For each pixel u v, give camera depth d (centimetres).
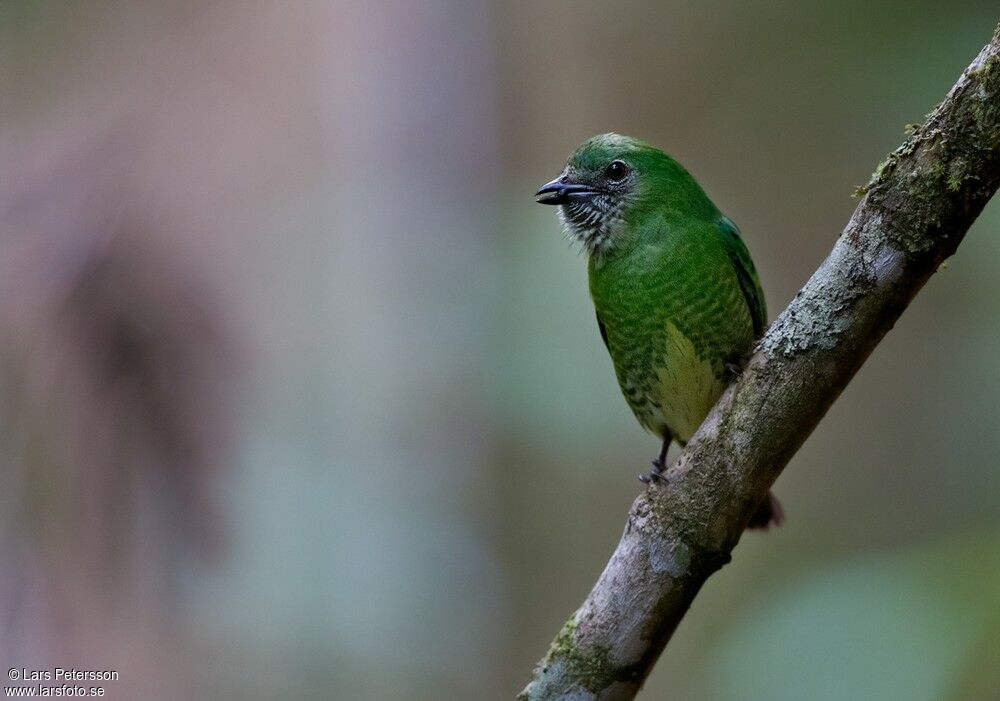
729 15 1455
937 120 557
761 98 1451
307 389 1109
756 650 954
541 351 1166
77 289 947
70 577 916
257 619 1039
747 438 607
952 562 932
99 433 928
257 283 1055
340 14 1141
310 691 1073
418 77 1192
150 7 1067
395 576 1113
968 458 1285
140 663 941
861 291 577
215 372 995
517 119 1312
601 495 1273
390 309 1148
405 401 1143
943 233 561
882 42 1271
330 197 1134
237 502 1004
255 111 1095
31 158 997
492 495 1165
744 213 1472
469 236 1193
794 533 1416
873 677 903
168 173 1030
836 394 597
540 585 1199
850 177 1422
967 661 877
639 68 1503
